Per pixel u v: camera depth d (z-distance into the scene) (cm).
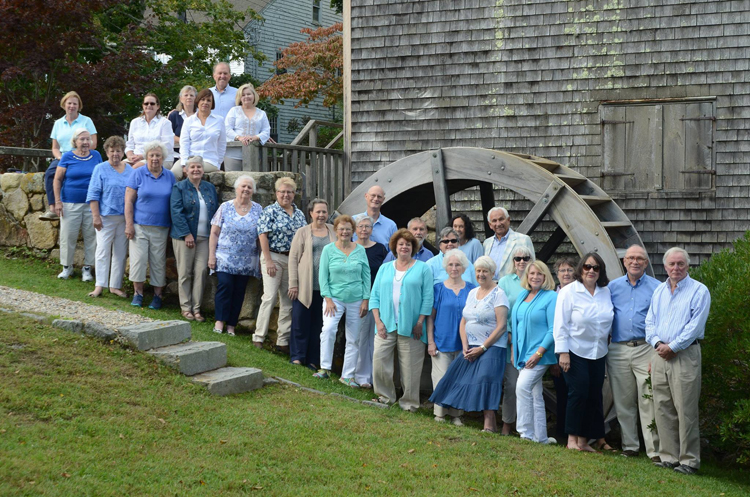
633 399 639
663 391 593
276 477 450
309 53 1834
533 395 629
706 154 872
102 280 780
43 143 1450
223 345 639
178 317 768
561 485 492
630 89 892
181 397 546
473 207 1029
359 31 988
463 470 499
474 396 631
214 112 893
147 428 484
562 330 609
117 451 442
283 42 2302
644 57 886
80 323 596
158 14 2006
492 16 939
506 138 939
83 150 813
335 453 501
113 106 1530
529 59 927
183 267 771
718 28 858
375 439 541
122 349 591
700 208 876
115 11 1909
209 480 430
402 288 671
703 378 662
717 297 670
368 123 988
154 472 428
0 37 1352
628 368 633
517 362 636
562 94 918
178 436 485
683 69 873
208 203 782
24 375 507
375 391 692
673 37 875
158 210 768
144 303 805
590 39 905
